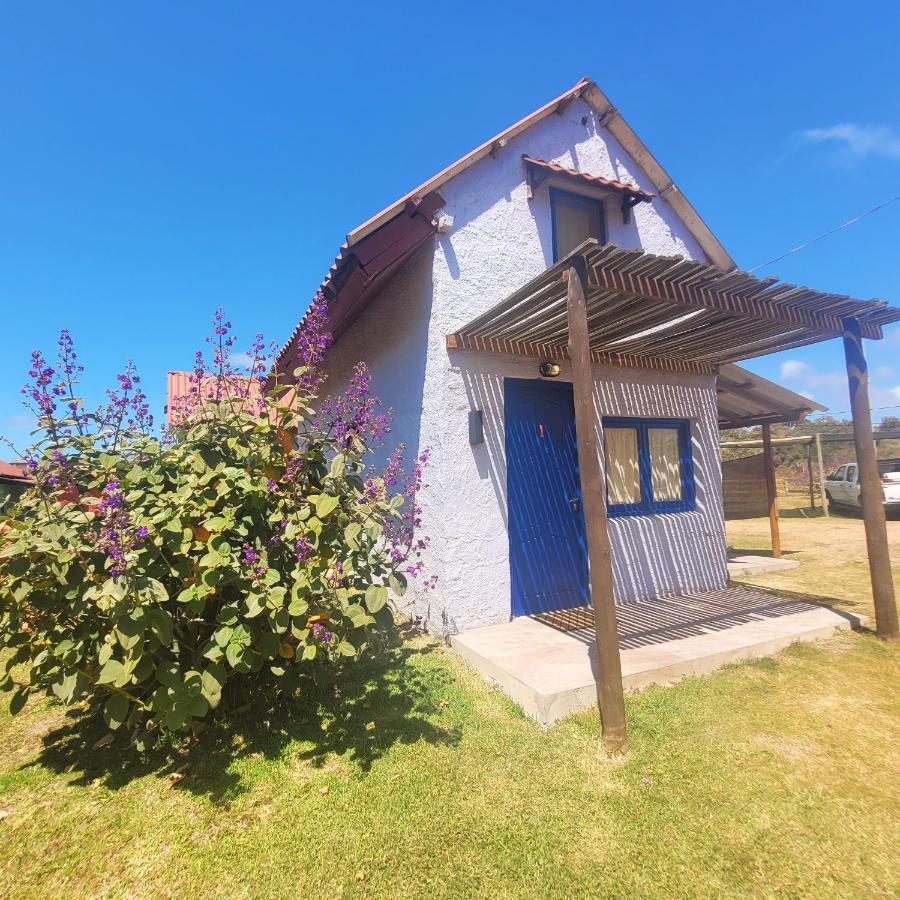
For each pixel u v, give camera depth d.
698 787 2.82
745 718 3.52
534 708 3.54
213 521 2.98
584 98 6.52
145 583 2.69
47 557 2.79
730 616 5.44
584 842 2.44
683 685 3.99
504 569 5.38
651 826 2.53
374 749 3.20
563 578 5.79
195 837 2.50
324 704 3.78
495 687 4.03
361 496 3.52
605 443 6.31
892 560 8.68
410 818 2.60
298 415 3.62
